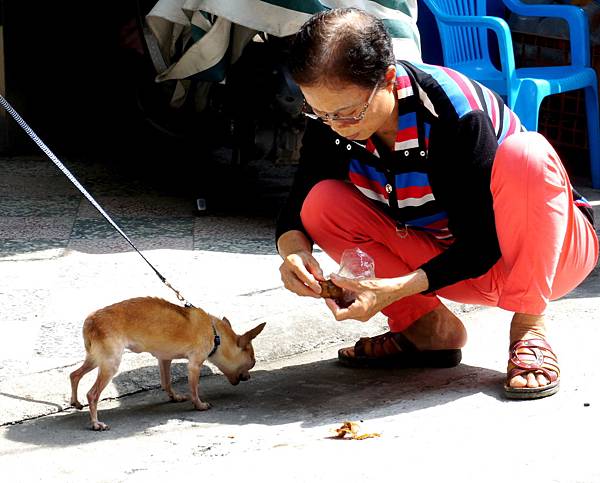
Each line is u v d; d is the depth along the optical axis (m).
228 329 3.98
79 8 7.91
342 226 3.87
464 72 6.73
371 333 4.71
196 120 6.79
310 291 3.60
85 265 5.37
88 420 3.76
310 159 3.85
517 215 3.50
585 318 4.68
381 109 3.31
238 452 3.31
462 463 3.03
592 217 3.91
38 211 6.37
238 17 5.42
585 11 7.21
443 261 3.56
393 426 3.46
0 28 7.43
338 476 2.97
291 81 5.87
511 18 7.53
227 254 5.60
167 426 3.66
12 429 3.69
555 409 3.51
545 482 2.86
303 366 4.34
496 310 4.94
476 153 3.46
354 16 3.20
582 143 7.45
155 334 3.71
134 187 6.97
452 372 4.09
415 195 3.62
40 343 4.35
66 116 8.05
